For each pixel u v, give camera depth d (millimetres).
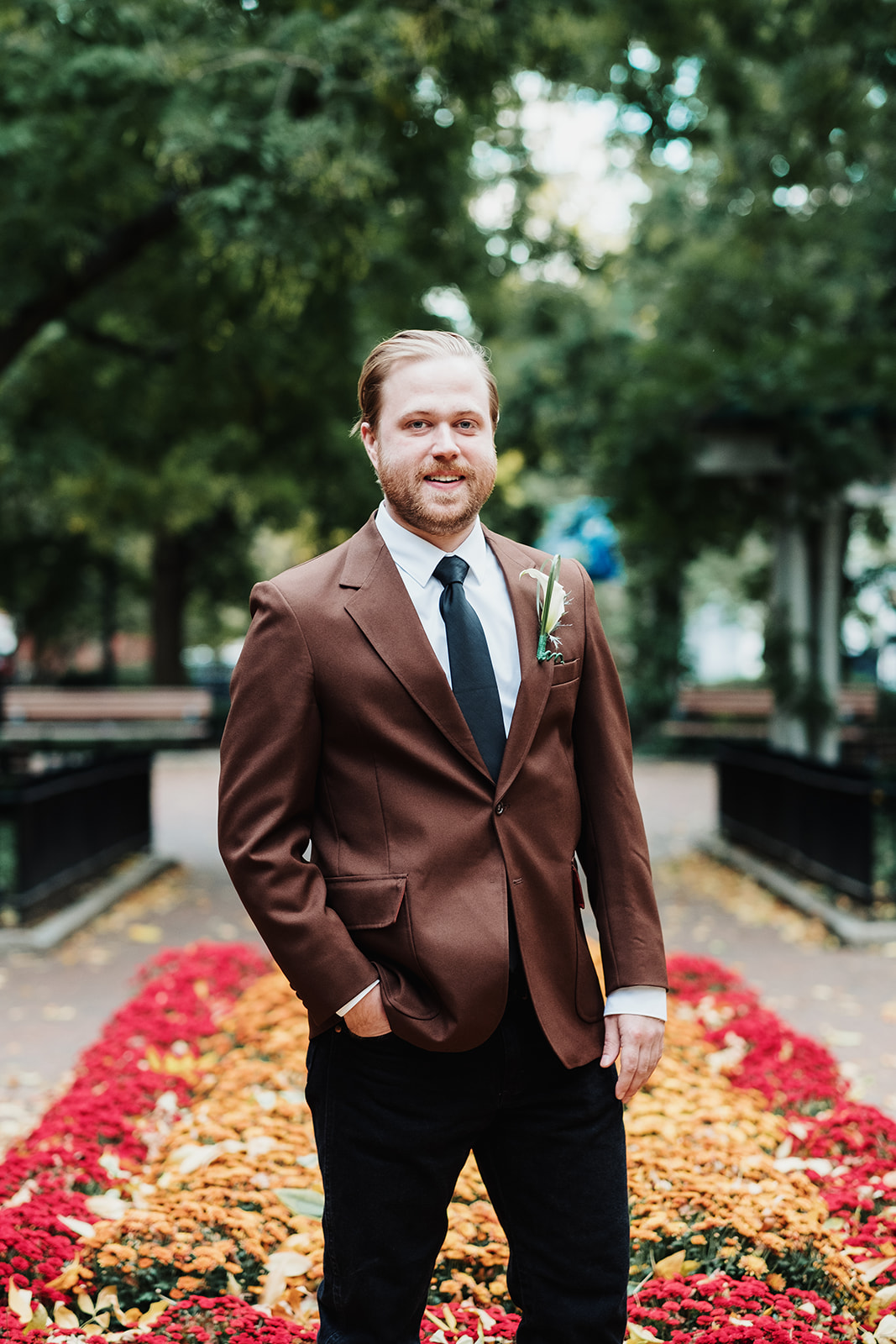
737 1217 2539
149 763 10984
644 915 1985
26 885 7461
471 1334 2271
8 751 13773
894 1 9469
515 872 1860
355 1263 1830
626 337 18500
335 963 1769
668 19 9484
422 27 7379
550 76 9172
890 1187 2846
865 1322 2457
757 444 10578
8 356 9008
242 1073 3623
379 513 2047
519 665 1960
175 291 10266
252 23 7586
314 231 7426
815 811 8500
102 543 21203
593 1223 1850
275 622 1888
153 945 7414
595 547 18844
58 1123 3318
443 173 9695
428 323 10961
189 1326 2299
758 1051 3971
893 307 14023
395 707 1868
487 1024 1792
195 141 6805
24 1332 2242
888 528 14523
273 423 11453
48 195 7746
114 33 7082
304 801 1884
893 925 7215
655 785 16219
